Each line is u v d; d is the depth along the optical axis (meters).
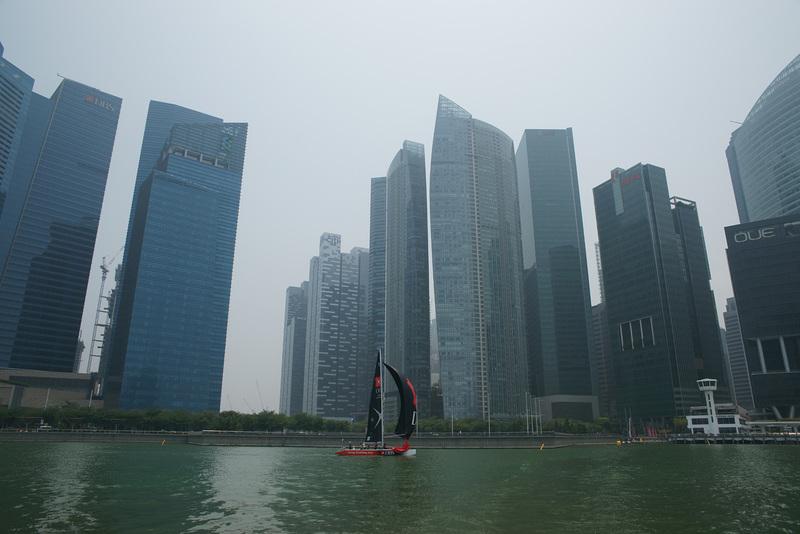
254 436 192.88
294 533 43.62
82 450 145.62
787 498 62.72
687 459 129.62
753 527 46.50
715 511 54.03
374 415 134.12
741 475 89.44
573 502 59.88
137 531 43.59
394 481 80.00
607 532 44.50
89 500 58.38
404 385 131.00
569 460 126.94
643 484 76.88
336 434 199.25
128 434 198.62
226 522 47.59
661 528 46.12
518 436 191.12
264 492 66.94
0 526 44.66
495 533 44.00
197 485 73.06
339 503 58.69
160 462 110.31
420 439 183.25
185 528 44.97
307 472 92.94
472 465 109.69
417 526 46.69
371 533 43.88
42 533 42.50
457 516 51.25
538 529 45.62
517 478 84.94
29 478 76.75
